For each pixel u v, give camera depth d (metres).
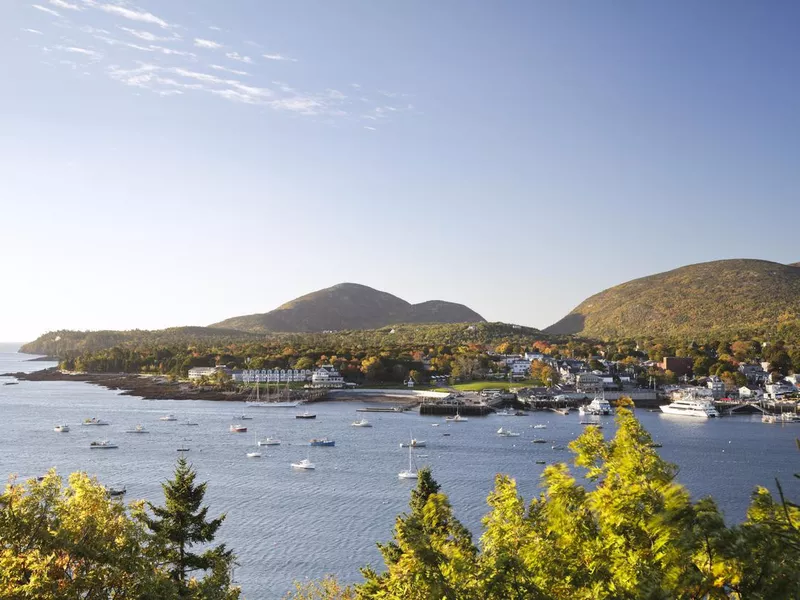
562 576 28.44
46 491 37.28
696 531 23.33
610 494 29.09
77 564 37.12
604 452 33.22
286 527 101.25
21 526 34.88
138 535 41.03
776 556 21.78
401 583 27.95
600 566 27.47
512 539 31.42
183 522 52.84
